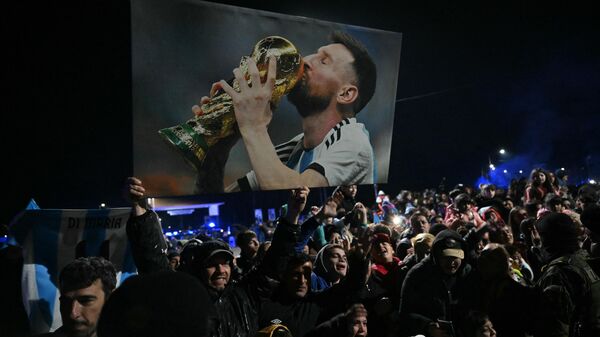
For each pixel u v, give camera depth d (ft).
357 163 13.01
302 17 12.67
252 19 11.96
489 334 12.03
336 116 12.85
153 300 3.28
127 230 8.79
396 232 23.84
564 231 11.78
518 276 15.84
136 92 10.69
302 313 11.42
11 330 12.71
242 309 9.61
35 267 11.70
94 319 6.66
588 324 10.94
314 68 12.72
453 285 14.17
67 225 12.07
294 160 12.15
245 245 18.63
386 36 13.78
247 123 11.70
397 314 13.46
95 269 6.76
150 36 10.87
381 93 13.57
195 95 11.22
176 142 10.93
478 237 18.21
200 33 11.35
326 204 12.32
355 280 12.00
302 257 11.61
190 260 11.84
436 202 41.27
